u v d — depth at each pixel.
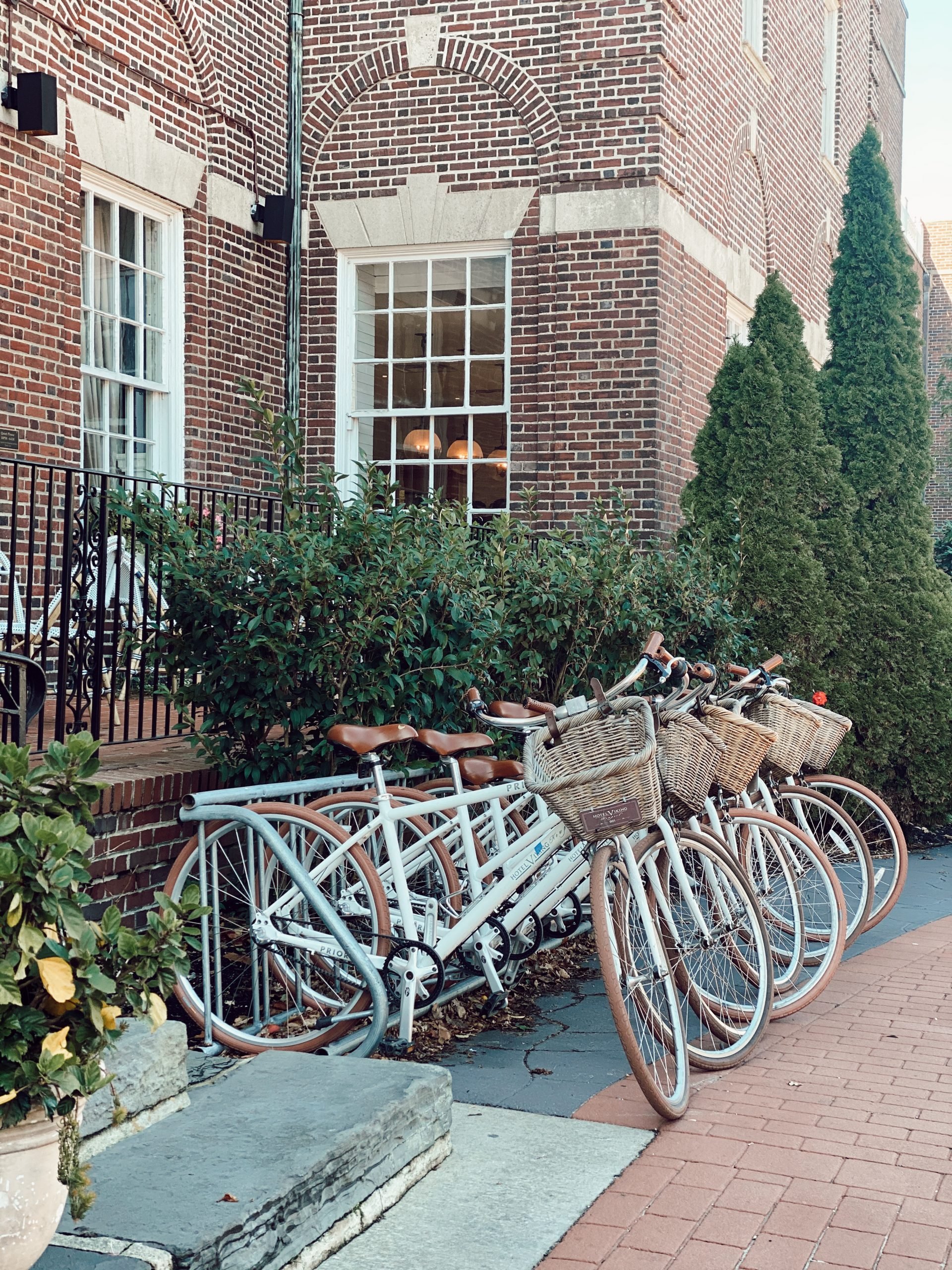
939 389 25.20
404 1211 3.42
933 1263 3.16
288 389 10.86
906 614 9.66
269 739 5.98
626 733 4.16
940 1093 4.36
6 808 2.50
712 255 11.40
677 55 10.28
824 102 16.44
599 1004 5.40
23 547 7.89
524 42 10.30
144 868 5.14
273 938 4.44
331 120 10.89
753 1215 3.40
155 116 9.30
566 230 10.16
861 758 9.31
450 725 5.92
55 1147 2.57
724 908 4.85
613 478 10.05
